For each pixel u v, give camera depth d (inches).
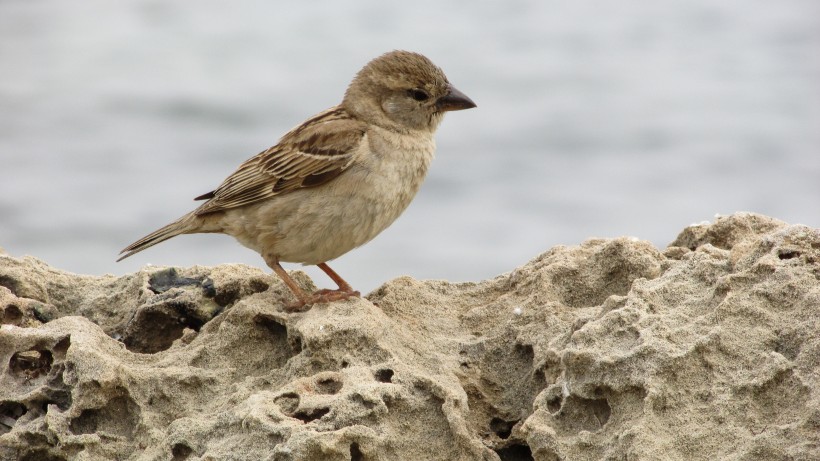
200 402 399.9
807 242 372.5
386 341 406.0
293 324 417.1
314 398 365.1
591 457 339.3
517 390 402.6
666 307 365.4
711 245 417.7
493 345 417.1
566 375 356.2
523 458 383.9
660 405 335.0
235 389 398.9
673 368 337.7
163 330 486.6
